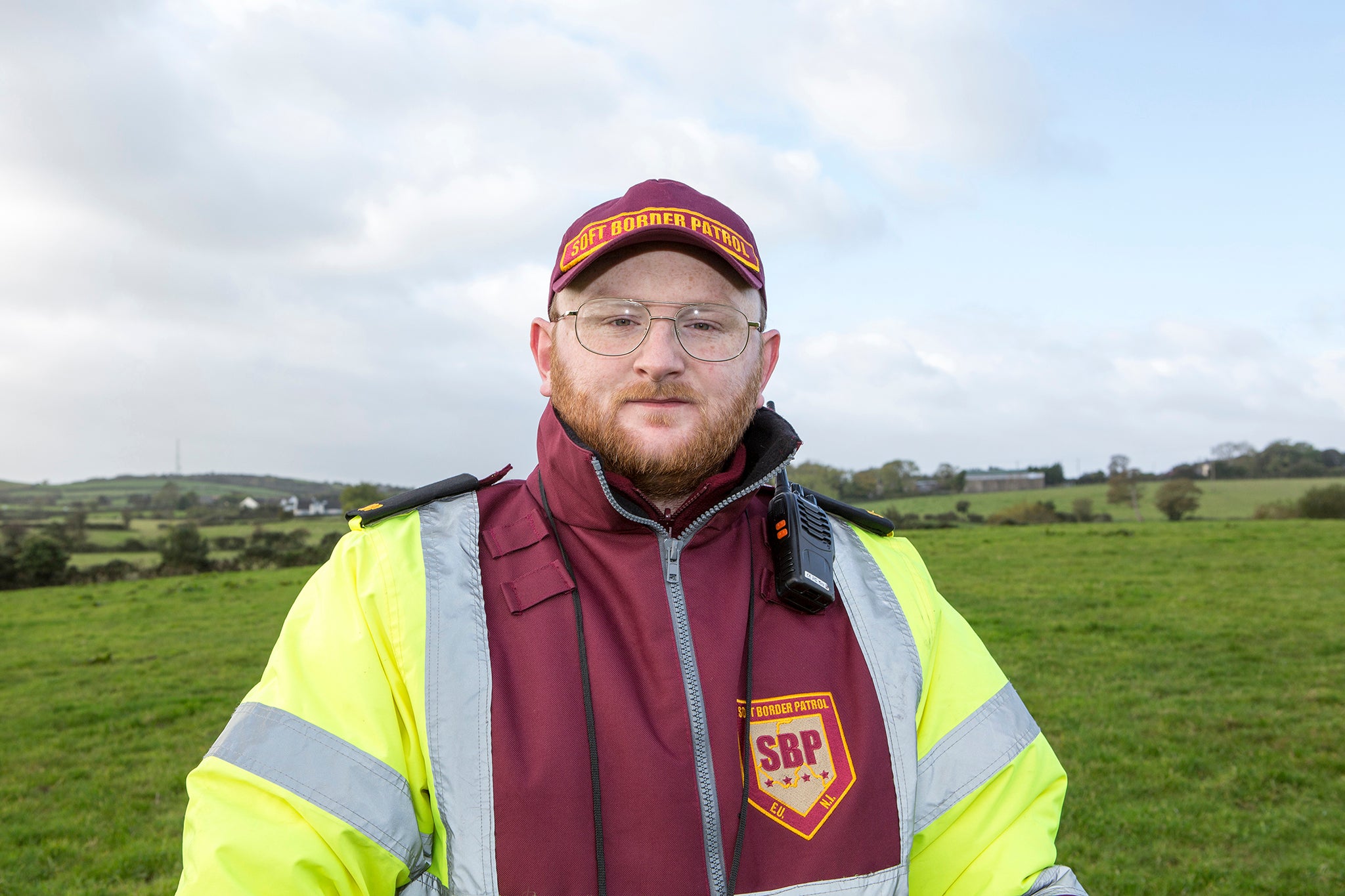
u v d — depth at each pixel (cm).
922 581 156
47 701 1267
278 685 116
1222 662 1208
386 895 111
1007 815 135
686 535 136
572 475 132
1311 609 1584
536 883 108
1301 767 781
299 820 106
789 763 125
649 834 112
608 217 135
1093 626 1484
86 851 679
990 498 8294
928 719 141
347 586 123
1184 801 701
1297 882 557
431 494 139
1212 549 2625
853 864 121
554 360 139
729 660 128
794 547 138
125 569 4091
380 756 111
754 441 153
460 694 116
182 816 761
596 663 122
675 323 132
